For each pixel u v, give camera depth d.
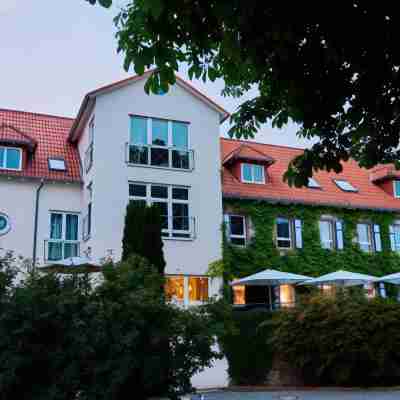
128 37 5.11
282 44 4.92
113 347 7.59
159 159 21.00
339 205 25.02
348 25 4.86
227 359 14.76
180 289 20.17
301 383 14.70
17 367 7.22
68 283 8.11
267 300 23.09
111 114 20.62
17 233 19.97
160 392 8.07
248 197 23.17
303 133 6.80
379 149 6.16
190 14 4.82
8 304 7.35
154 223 17.55
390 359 13.73
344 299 14.36
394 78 5.28
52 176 21.05
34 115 24.56
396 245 26.22
